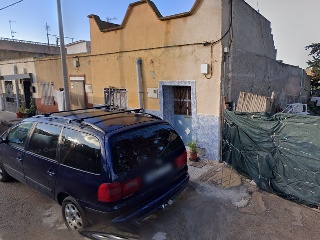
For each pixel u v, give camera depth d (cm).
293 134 445
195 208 433
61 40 882
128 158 334
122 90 866
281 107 1141
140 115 439
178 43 679
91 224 352
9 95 1577
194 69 658
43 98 1300
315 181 420
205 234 365
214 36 610
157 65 738
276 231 367
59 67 1151
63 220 399
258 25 815
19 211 430
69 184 354
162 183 376
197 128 677
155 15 711
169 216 411
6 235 366
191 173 576
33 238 359
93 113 454
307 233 361
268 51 934
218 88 621
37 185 425
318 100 1872
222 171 582
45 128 416
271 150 480
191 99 679
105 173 313
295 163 444
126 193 322
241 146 545
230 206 439
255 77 815
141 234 365
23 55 1897
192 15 639
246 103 636
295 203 445
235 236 359
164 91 746
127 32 798
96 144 330
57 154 379
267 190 490
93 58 945
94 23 902
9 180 550
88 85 1003
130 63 813
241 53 699
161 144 390
